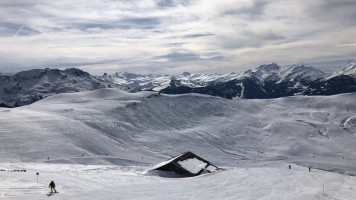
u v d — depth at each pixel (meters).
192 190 37.22
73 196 31.27
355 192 36.25
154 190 36.84
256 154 175.12
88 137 158.00
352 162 143.25
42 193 31.48
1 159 112.62
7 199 28.22
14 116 172.88
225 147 184.50
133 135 181.62
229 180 45.81
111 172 60.00
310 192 35.38
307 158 163.38
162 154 155.50
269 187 39.56
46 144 136.00
